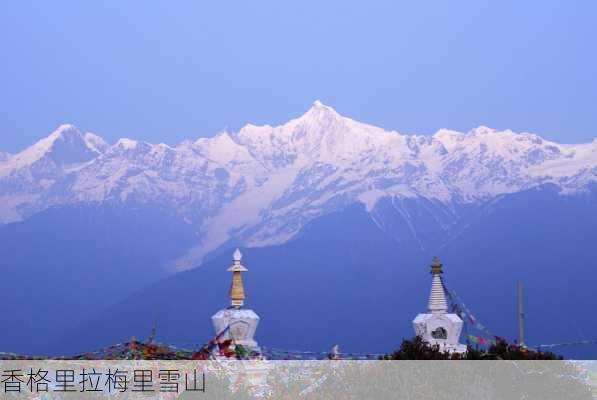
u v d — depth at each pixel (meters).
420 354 42.78
